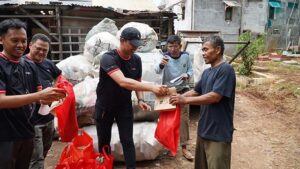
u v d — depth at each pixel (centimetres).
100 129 342
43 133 332
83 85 443
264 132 577
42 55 317
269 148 502
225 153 269
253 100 811
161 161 426
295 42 2252
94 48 538
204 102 262
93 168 287
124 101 330
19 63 239
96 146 395
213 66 274
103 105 328
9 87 223
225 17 1942
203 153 288
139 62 333
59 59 903
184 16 2055
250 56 1144
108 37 550
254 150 492
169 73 424
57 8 872
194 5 1873
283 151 492
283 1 2145
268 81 1043
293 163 450
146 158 411
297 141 536
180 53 433
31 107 251
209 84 269
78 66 526
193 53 645
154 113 438
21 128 235
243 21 1978
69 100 285
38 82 274
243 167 431
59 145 462
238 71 1184
